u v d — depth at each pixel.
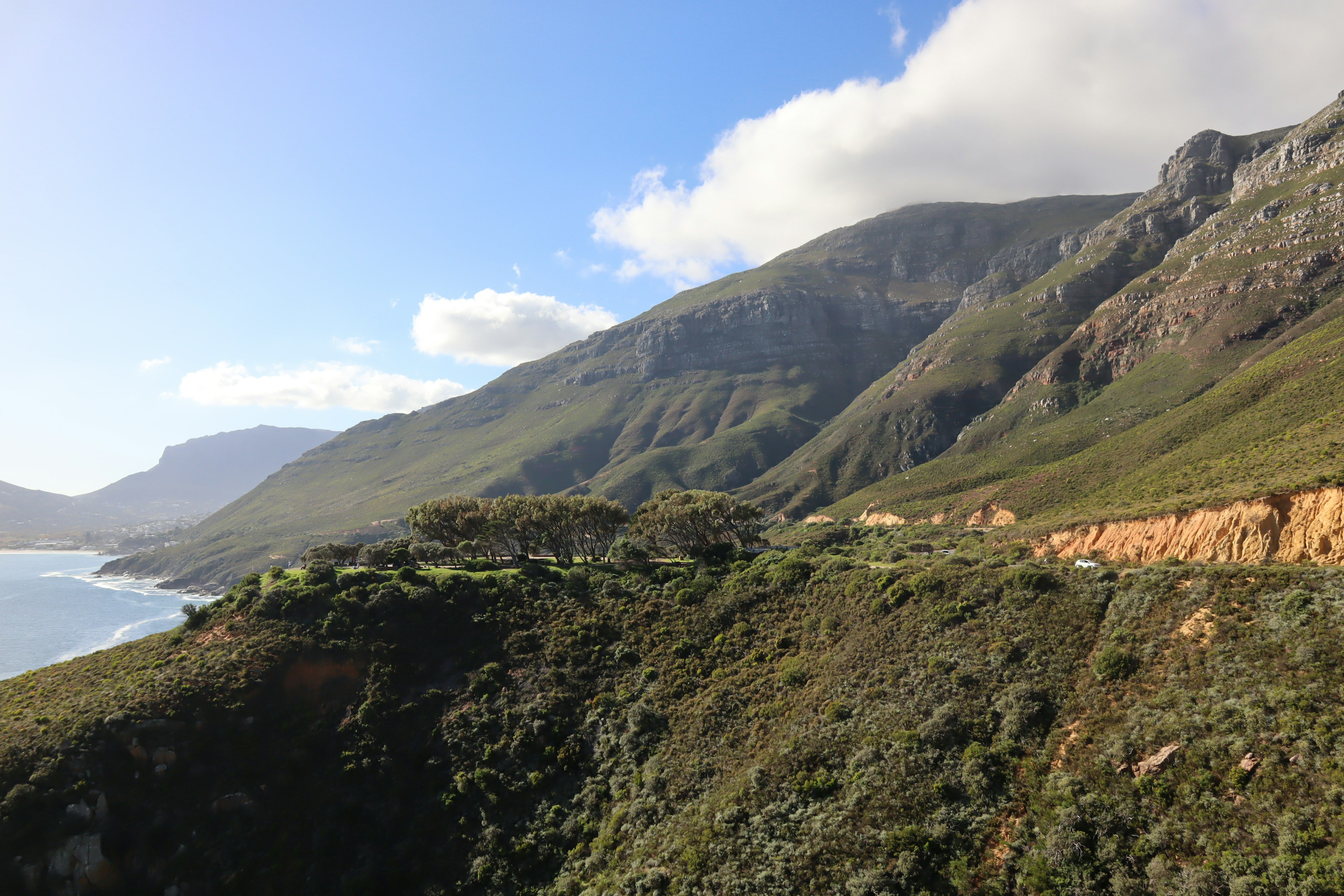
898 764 45.06
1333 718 34.22
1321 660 37.53
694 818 48.69
